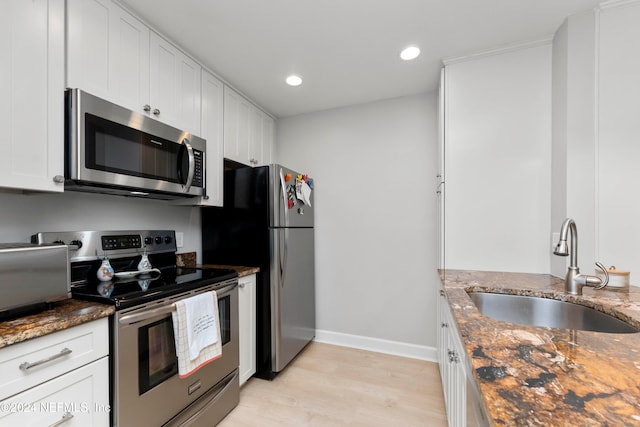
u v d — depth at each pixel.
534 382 0.57
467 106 2.01
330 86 2.43
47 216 1.51
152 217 2.06
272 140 3.02
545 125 1.85
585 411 0.48
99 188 1.52
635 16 1.53
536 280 1.66
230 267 2.19
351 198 2.82
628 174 1.55
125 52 1.52
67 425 1.05
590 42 1.59
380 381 2.17
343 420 1.75
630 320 1.04
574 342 0.78
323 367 2.38
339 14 1.59
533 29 1.74
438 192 2.32
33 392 0.96
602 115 1.59
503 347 0.75
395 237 2.67
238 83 2.36
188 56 1.94
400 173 2.66
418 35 1.78
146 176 1.57
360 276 2.78
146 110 1.63
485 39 1.83
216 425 1.71
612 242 1.57
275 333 2.19
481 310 1.49
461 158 2.02
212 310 1.64
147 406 1.32
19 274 1.04
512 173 1.91
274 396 1.99
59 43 1.25
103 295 1.28
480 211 1.98
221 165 2.24
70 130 1.27
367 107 2.78
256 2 1.49
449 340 1.41
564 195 1.67
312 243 2.83
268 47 1.89
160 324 1.40
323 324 2.89
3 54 1.08
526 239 1.88
